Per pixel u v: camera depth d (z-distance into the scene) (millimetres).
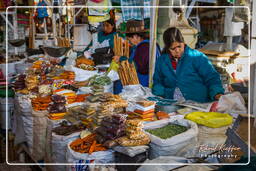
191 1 2453
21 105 3135
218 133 1884
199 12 2438
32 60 4828
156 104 2432
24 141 3490
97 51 3514
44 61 4363
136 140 1742
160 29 2688
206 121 1882
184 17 2498
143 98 2600
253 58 2232
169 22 2580
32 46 5320
